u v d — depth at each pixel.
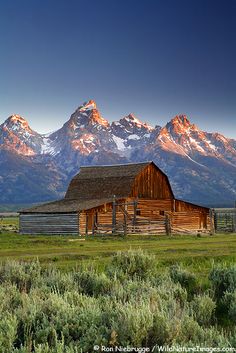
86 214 61.44
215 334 10.00
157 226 61.19
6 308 12.21
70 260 28.62
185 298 13.93
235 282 15.70
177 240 47.19
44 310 11.28
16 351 8.98
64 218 61.56
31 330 10.48
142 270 19.38
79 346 9.20
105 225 60.19
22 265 18.59
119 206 65.12
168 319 10.09
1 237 52.34
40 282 16.41
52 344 9.59
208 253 31.89
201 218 72.88
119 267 19.39
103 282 15.93
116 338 9.37
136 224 62.50
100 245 40.03
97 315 10.52
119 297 13.33
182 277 17.52
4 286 15.45
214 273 16.72
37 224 63.50
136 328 9.36
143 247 37.25
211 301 13.06
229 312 12.73
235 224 68.88
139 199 68.25
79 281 16.19
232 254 31.00
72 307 11.22
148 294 13.16
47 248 36.91
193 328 10.12
